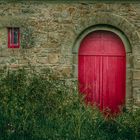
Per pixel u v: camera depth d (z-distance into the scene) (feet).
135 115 29.91
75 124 28.25
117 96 34.78
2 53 34.14
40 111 29.76
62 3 33.88
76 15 33.83
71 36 33.83
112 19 33.68
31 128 27.96
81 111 29.73
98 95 34.94
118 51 34.71
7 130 27.63
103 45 34.81
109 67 34.83
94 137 27.78
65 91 31.58
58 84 32.45
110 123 30.91
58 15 33.94
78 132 27.43
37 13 34.01
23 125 27.99
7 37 34.32
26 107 29.19
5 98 29.43
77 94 31.40
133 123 29.04
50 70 33.88
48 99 30.45
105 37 34.73
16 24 34.09
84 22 33.78
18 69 32.86
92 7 33.78
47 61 34.01
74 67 34.22
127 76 34.06
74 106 30.37
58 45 33.96
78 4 33.83
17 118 28.35
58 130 27.94
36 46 34.06
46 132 27.61
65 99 30.55
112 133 29.40
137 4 33.60
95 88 34.96
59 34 33.91
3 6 34.14
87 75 34.91
